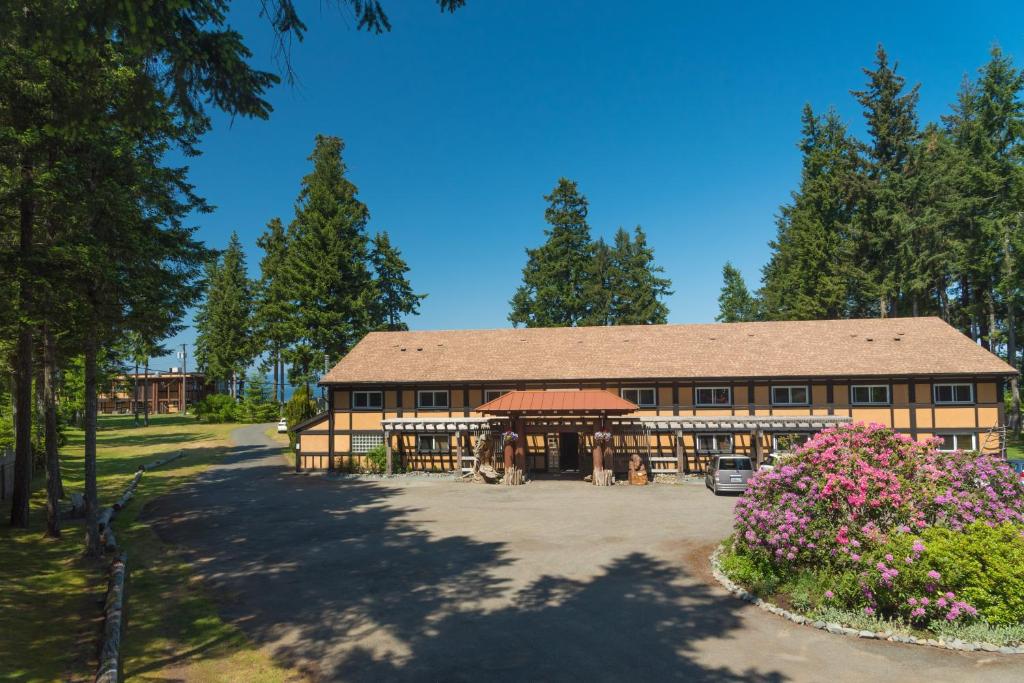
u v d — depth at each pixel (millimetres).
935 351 30656
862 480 11969
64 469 34688
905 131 48500
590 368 32719
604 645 9992
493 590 13078
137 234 18234
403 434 33594
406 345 37312
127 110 9578
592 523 19781
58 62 11773
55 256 16047
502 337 37438
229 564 15680
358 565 15328
